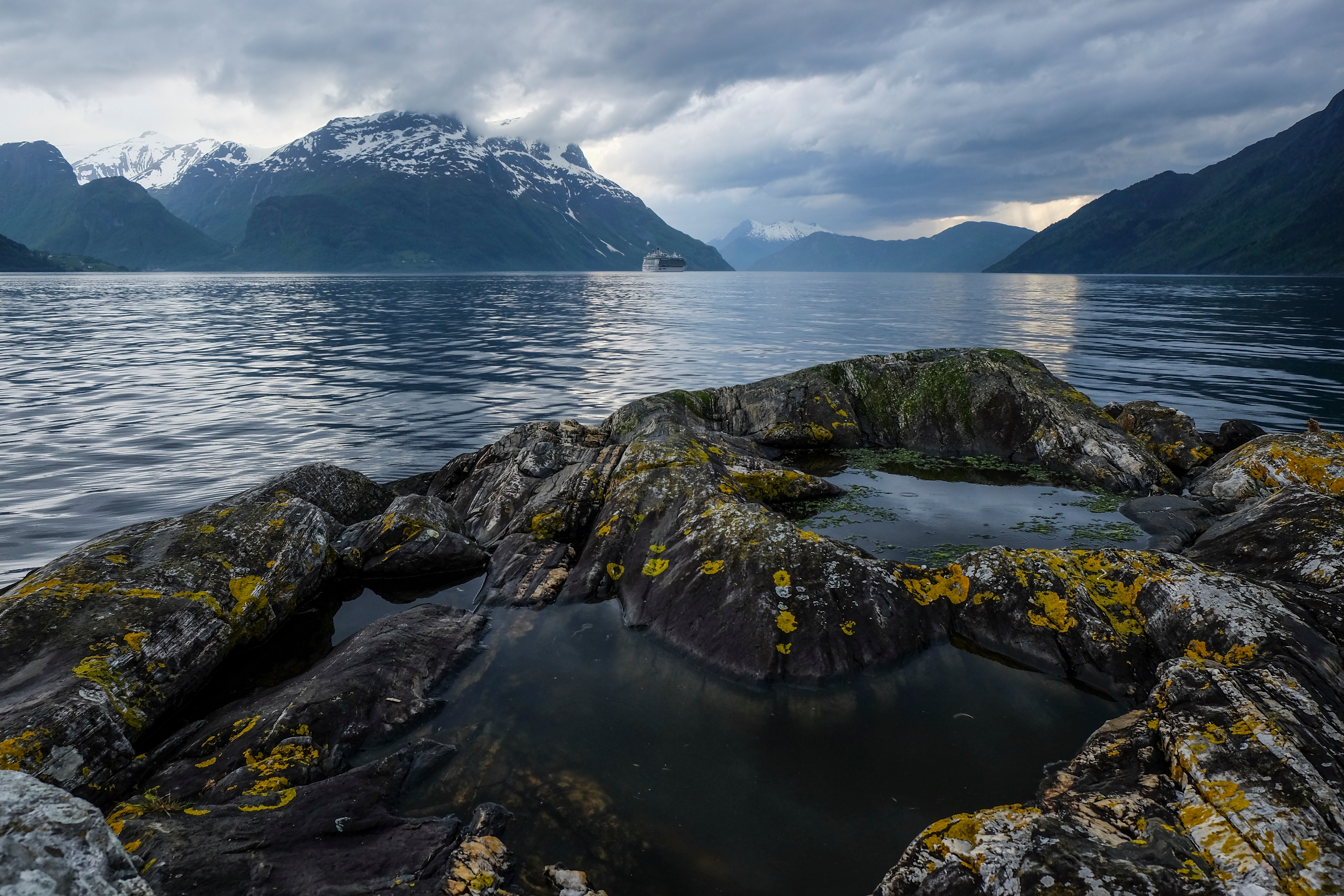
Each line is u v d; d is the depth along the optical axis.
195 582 7.54
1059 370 28.62
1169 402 22.03
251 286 143.50
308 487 11.16
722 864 4.61
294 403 23.23
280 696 6.30
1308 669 5.72
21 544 11.59
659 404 15.76
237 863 4.27
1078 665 6.82
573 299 95.94
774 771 5.54
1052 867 3.92
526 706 6.45
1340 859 3.83
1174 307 73.12
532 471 12.05
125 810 4.82
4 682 5.81
